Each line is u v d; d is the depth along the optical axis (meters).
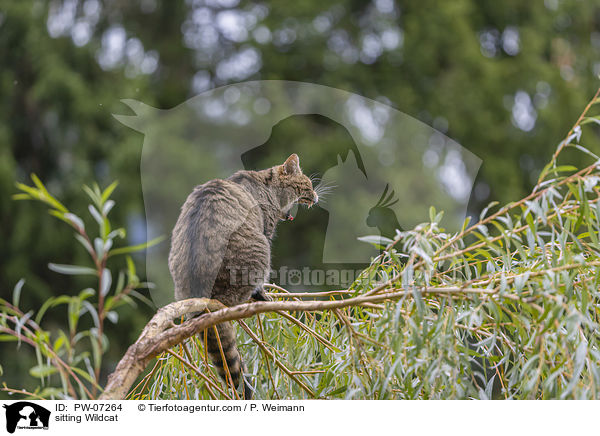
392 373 2.92
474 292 2.97
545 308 2.79
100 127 11.74
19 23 11.95
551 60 15.09
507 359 3.26
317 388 3.37
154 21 13.80
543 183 3.16
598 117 3.17
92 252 2.47
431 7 13.25
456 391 2.95
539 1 14.55
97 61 12.20
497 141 12.66
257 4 13.71
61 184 11.60
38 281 11.08
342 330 3.42
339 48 12.57
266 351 3.44
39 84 11.62
